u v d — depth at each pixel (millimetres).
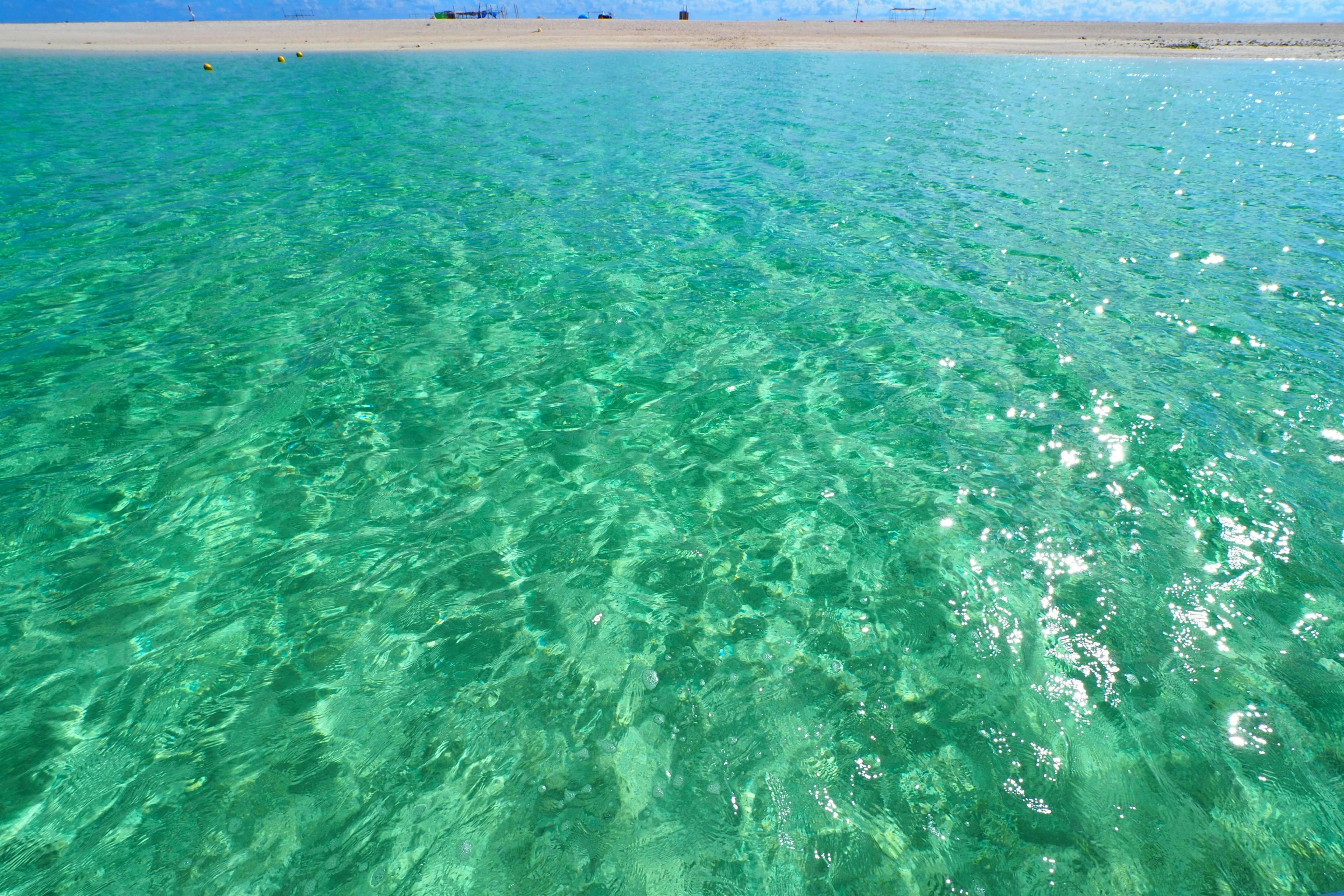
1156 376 5195
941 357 5641
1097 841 2297
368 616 3287
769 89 23516
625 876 2258
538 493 4156
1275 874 2178
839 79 26500
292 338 6016
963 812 2410
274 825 2410
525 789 2537
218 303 6707
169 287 7082
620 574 3555
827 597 3369
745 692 2906
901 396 5105
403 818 2434
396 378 5391
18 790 2516
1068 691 2822
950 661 3000
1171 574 3363
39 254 7961
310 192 10898
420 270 7621
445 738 2727
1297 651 2932
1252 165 12117
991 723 2717
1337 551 3457
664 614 3311
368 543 3746
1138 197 10172
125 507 3967
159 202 10250
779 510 3992
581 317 6465
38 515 3883
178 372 5418
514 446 4594
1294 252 7770
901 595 3359
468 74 28766
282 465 4363
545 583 3494
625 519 3945
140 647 3109
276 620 3260
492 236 8828
